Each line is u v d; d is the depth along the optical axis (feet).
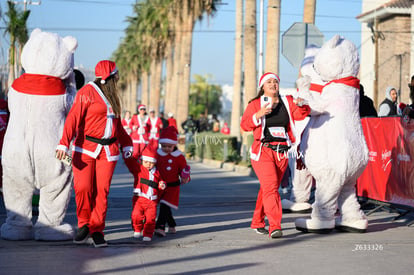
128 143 24.61
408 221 31.53
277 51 70.69
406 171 31.32
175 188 26.73
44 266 20.30
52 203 24.70
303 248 23.76
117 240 25.27
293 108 25.95
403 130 31.58
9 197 24.76
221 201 41.11
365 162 26.81
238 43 110.63
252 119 25.34
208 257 22.04
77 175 23.39
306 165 27.30
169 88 212.02
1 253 22.27
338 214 31.78
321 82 30.25
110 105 23.49
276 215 25.71
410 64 129.18
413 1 134.92
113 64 23.84
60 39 24.91
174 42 200.54
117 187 51.39
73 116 22.86
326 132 26.66
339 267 20.49
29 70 24.54
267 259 21.74
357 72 27.20
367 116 36.45
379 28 143.84
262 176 25.82
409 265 20.81
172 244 24.54
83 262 20.99
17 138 24.18
